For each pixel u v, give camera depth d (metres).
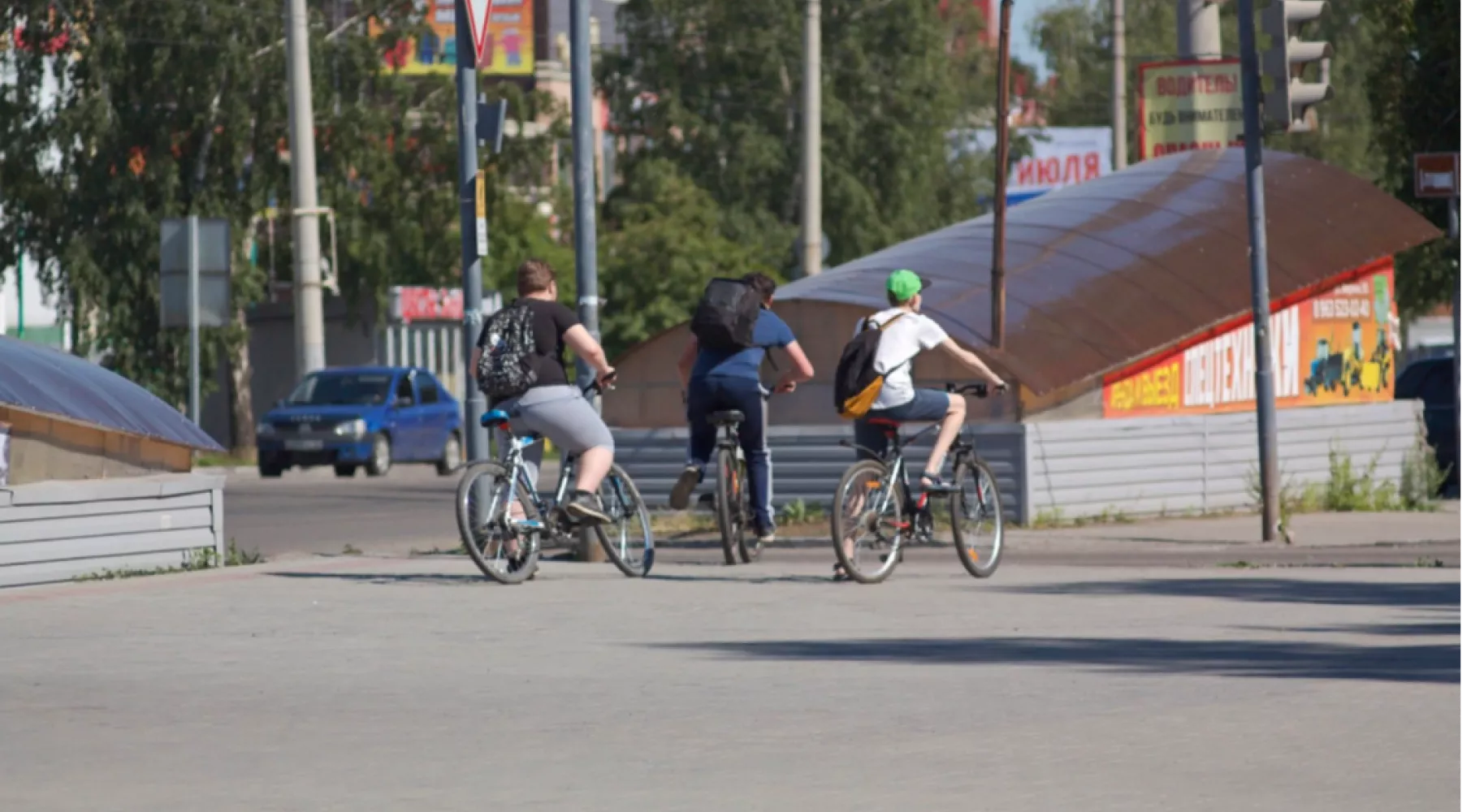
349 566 45.84
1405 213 77.38
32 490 42.22
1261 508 60.12
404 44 161.12
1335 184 77.44
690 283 166.50
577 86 50.12
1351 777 20.48
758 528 45.59
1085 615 35.75
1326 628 33.53
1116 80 149.75
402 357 167.00
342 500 86.12
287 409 114.06
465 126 49.91
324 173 157.25
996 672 28.27
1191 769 20.95
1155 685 26.92
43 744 22.84
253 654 30.55
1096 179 78.88
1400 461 73.75
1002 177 61.12
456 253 164.75
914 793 19.75
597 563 47.31
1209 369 67.94
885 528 42.53
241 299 152.50
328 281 124.50
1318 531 57.84
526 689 26.84
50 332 176.62
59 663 29.59
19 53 149.50
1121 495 62.53
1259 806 19.09
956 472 43.28
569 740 22.92
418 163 163.12
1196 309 67.00
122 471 45.81
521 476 41.44
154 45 149.38
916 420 42.44
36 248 151.50
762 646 31.31
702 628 33.72
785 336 45.25
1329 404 73.75
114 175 149.00
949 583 42.22
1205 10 109.69
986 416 61.03
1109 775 20.61
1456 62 87.12
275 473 114.81
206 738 23.16
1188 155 79.94
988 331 61.84
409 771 21.06
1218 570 46.25
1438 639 31.97
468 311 49.97
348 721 24.33
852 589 40.69
